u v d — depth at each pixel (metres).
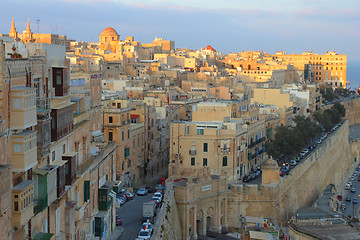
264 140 148.88
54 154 53.00
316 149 159.38
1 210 38.78
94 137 93.19
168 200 89.75
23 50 50.72
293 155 150.88
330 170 171.12
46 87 52.09
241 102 143.75
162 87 192.62
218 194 105.38
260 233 96.38
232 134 122.06
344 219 116.69
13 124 42.03
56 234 54.06
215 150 120.31
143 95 165.25
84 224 66.81
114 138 115.00
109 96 128.25
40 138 47.16
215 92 198.50
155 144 141.00
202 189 101.75
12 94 41.97
